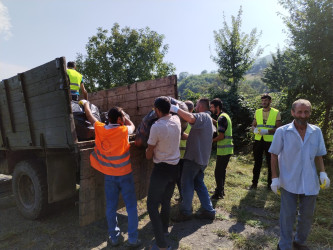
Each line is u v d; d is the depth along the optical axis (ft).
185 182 11.08
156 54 66.03
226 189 16.07
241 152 28.71
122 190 9.51
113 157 9.21
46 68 9.93
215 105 14.70
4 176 21.03
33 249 9.41
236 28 40.01
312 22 22.25
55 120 10.05
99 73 62.64
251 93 36.73
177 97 13.21
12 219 12.32
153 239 10.04
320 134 7.95
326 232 10.16
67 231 10.84
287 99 25.86
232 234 10.16
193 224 11.32
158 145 8.78
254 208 13.12
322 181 7.83
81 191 9.25
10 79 11.96
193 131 10.85
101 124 9.51
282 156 8.14
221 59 41.98
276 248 9.11
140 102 15.23
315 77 22.82
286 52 26.27
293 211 8.04
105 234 10.58
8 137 13.14
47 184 11.47
